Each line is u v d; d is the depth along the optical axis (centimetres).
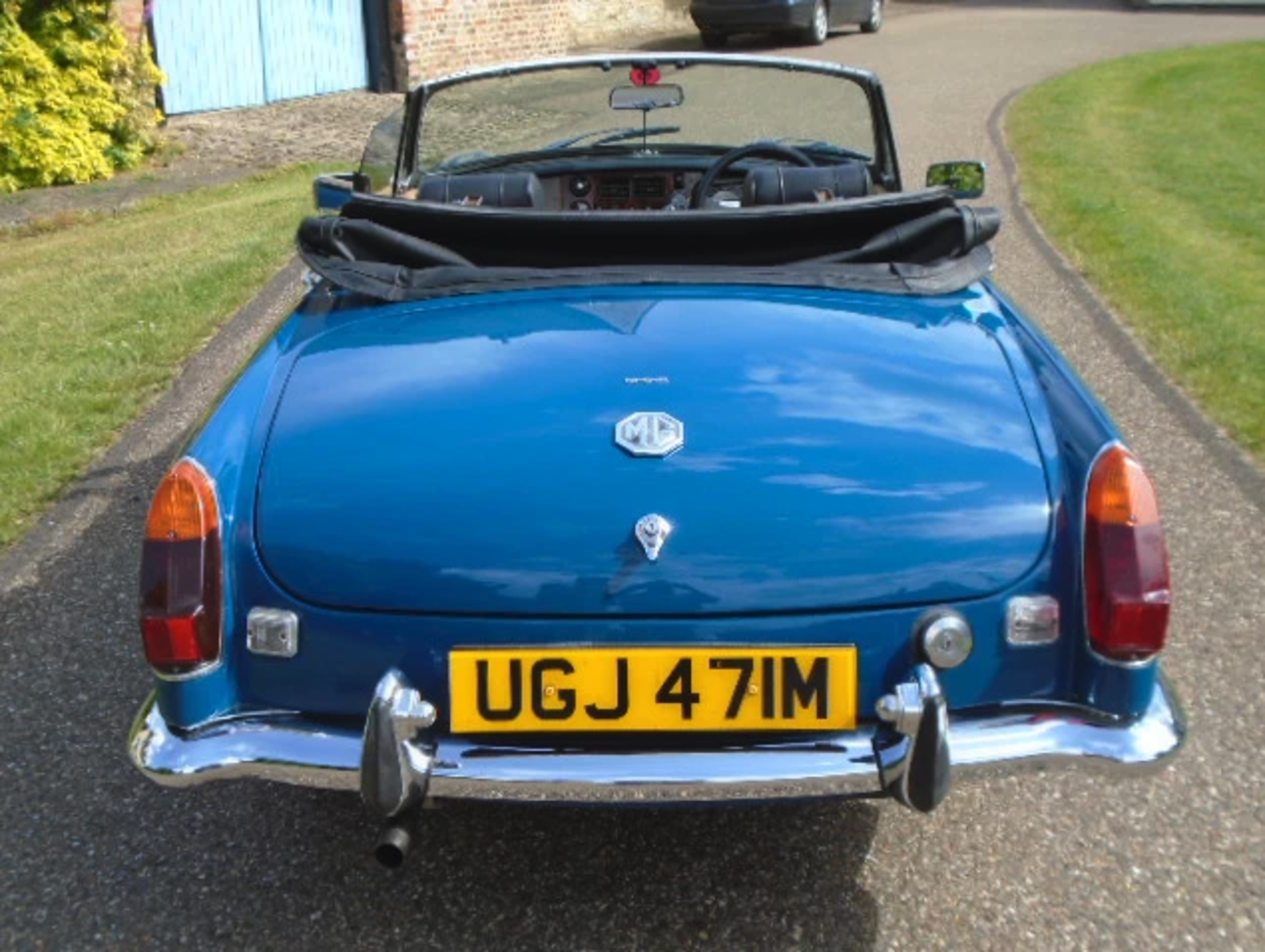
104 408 572
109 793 313
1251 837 289
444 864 287
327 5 1518
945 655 236
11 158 1130
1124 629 235
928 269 313
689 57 429
